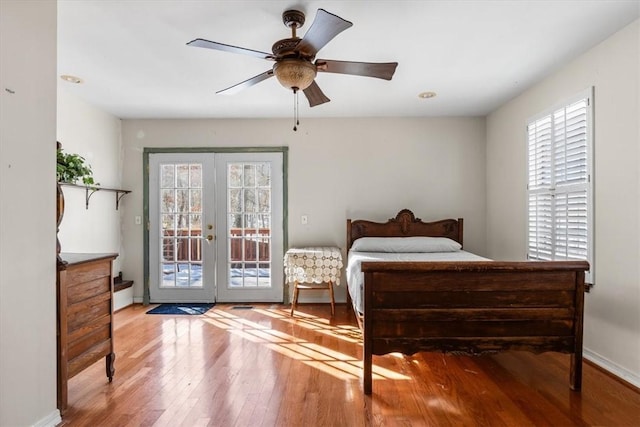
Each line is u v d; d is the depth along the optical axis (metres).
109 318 2.35
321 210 4.38
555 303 2.18
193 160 4.40
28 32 1.72
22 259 1.69
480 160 4.35
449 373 2.48
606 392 2.19
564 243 2.88
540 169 3.21
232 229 4.42
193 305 4.30
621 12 2.11
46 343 1.82
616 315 2.38
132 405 2.05
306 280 3.72
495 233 4.11
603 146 2.47
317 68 2.14
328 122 4.37
